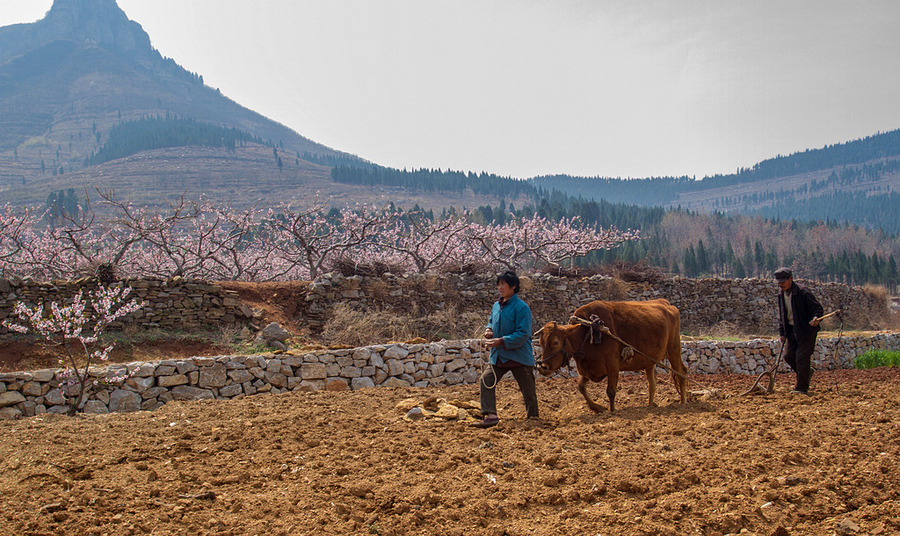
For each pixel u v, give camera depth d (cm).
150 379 974
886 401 832
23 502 473
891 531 439
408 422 759
